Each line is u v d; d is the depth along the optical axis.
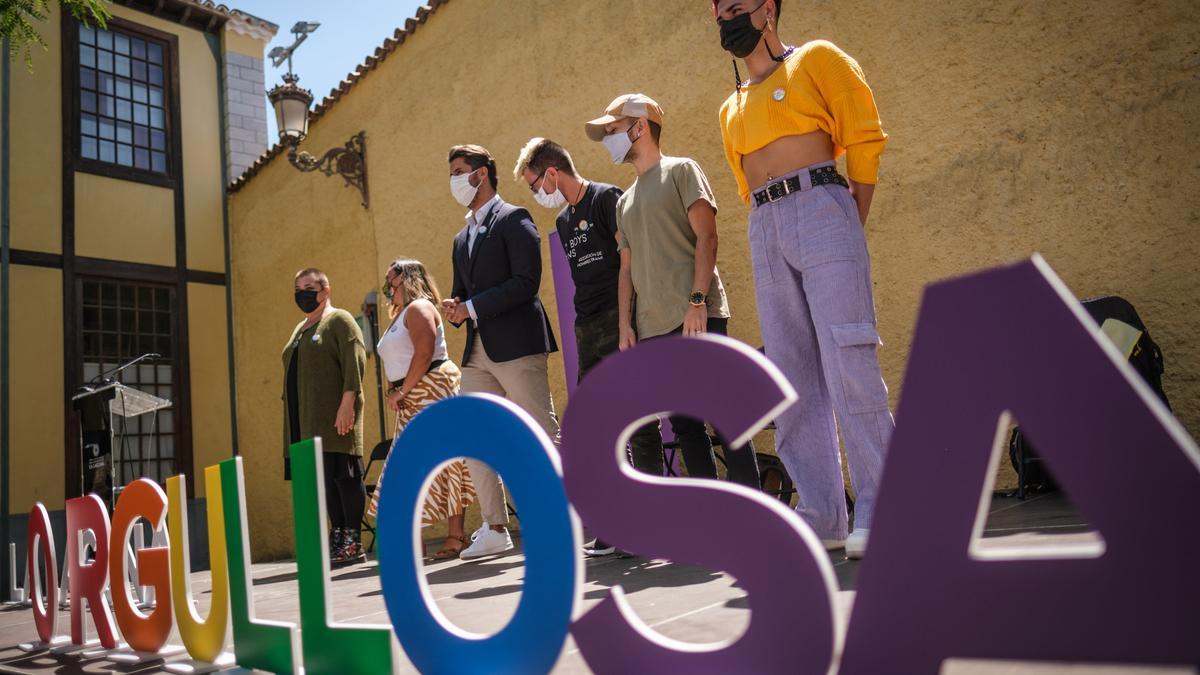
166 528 1.79
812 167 2.12
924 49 3.89
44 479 8.48
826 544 2.22
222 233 10.14
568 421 1.05
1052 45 3.49
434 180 6.84
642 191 2.73
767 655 0.89
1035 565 0.75
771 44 2.24
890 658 0.83
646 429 2.79
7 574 8.02
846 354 2.05
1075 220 3.41
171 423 9.41
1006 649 0.76
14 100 8.87
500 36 6.27
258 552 8.97
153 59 10.05
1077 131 3.41
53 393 8.68
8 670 1.94
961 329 0.81
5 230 8.62
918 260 3.88
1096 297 3.34
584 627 1.03
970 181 3.72
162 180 9.82
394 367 3.85
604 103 5.39
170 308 9.67
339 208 8.01
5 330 8.47
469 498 3.88
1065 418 0.74
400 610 1.24
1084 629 0.72
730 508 0.92
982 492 0.79
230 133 10.29
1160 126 3.20
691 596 1.79
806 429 2.27
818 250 2.10
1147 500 0.69
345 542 3.99
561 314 5.58
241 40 10.65
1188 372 3.10
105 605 2.03
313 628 1.36
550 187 3.10
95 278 9.17
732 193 4.62
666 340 0.98
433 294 3.98
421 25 7.05
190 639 1.69
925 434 0.82
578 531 1.05
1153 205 3.21
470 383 3.50
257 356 9.41
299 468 1.40
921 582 0.81
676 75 4.95
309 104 7.46
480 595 2.29
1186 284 3.12
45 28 9.15
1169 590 0.68
